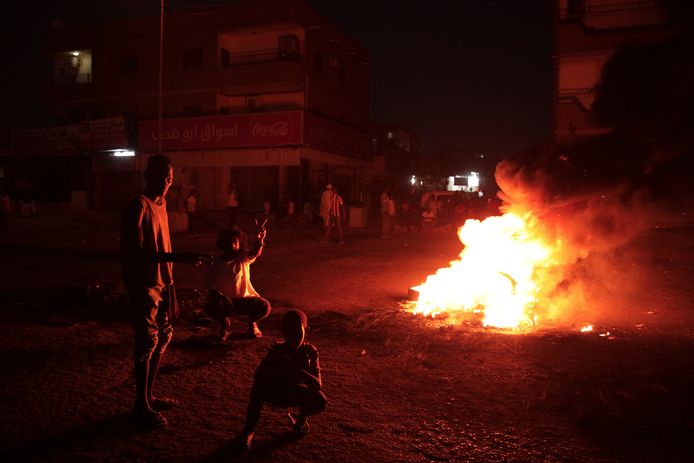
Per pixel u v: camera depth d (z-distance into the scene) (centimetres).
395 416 404
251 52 3097
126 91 3291
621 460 337
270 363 355
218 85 3020
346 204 3238
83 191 3081
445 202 2538
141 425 375
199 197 2966
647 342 600
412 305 805
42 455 337
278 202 2819
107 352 552
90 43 3372
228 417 399
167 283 404
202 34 3069
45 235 1873
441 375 496
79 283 859
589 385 466
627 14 2577
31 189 3359
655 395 442
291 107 3075
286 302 831
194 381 475
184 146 2639
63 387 454
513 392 453
